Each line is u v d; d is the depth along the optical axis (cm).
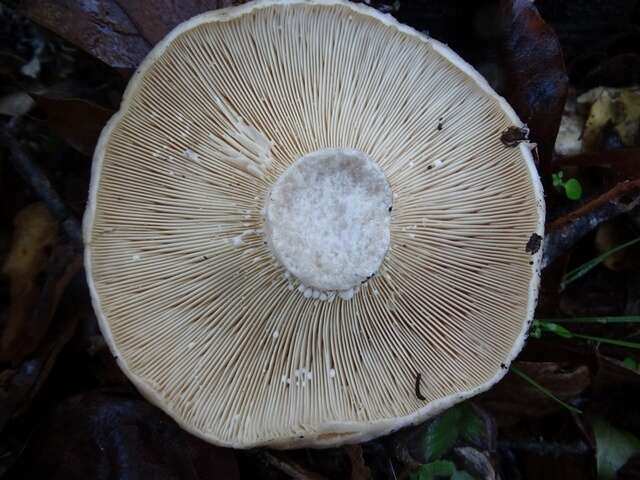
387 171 13
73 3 14
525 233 13
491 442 15
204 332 13
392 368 13
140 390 12
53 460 13
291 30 12
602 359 16
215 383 13
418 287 13
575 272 17
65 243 15
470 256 13
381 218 12
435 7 16
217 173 12
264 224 12
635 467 16
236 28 12
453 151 13
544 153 16
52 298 15
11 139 15
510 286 14
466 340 14
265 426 12
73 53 16
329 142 12
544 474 16
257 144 12
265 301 12
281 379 13
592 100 18
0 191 15
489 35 16
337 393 13
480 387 13
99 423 14
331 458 15
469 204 13
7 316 15
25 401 14
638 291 17
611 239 17
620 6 17
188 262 12
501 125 13
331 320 13
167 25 14
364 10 12
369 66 13
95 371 15
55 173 16
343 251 12
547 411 16
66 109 14
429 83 13
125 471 13
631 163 16
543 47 15
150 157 12
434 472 14
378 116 13
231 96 12
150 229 12
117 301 12
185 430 13
